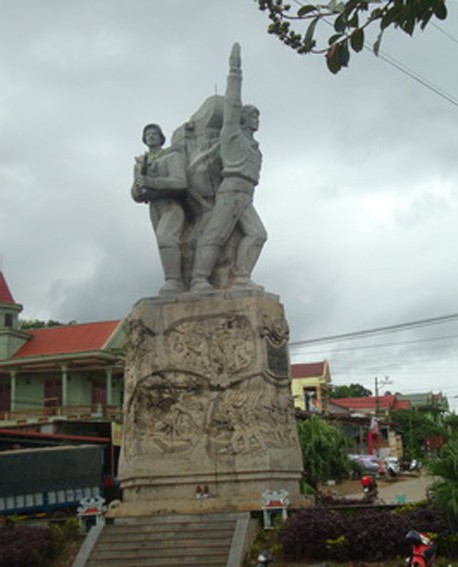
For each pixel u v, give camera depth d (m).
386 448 58.75
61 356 42.22
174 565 12.81
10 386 44.50
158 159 17.36
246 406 14.99
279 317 16.06
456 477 13.40
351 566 12.40
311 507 14.23
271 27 6.63
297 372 61.03
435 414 80.44
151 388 15.52
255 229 16.89
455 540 12.62
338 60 6.40
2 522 16.48
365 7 6.19
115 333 43.94
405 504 14.45
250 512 13.88
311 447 28.70
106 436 40.59
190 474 14.78
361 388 90.31
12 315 46.84
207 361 15.44
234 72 17.36
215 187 17.16
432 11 6.08
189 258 16.92
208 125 17.59
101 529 14.16
